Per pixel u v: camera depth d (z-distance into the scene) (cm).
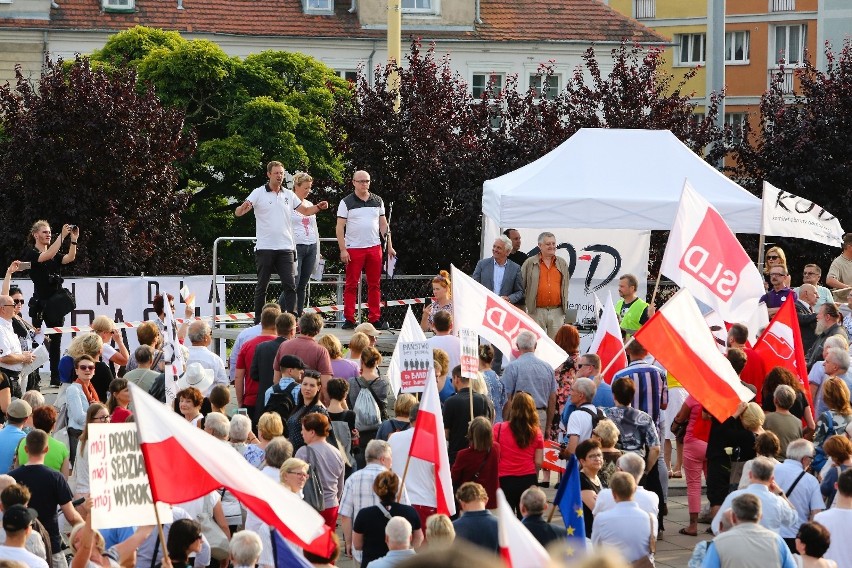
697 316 2144
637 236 3891
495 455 2025
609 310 2630
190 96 6869
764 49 9681
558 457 2297
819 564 1594
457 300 2430
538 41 8681
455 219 4916
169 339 2325
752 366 2511
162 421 1415
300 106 7088
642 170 3375
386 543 1762
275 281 3969
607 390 2336
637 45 5556
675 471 2803
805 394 2431
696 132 5175
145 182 4956
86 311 3956
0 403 2481
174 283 4016
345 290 3419
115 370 3216
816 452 2175
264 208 3197
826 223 3238
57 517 1848
